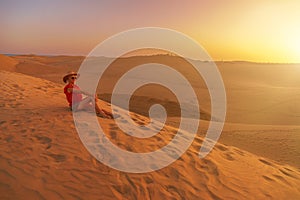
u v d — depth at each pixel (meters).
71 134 5.57
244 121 20.83
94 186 4.00
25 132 5.45
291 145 10.22
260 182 5.32
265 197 4.77
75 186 3.92
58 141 5.18
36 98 8.63
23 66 49.84
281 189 5.24
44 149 4.81
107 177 4.28
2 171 3.94
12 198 3.44
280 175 5.99
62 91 10.99
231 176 5.27
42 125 5.90
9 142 4.91
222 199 4.41
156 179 4.51
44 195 3.62
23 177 3.89
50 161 4.44
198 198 4.29
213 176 5.08
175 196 4.22
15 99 8.20
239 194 4.67
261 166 6.33
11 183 3.71
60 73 50.72
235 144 9.98
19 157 4.41
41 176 4.00
